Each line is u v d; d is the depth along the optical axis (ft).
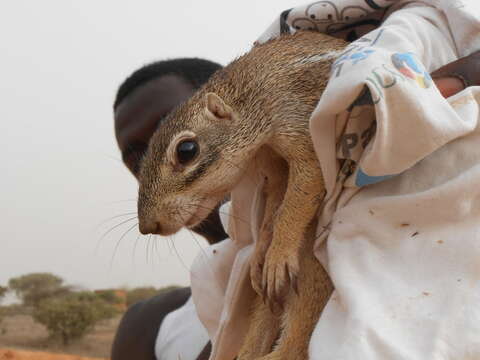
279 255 0.67
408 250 0.55
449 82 0.60
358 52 0.56
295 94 0.72
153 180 0.75
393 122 0.52
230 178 0.74
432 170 0.57
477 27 0.65
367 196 0.60
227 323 0.77
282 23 0.82
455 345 0.47
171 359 0.99
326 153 0.60
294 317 0.70
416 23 0.64
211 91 0.77
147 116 1.11
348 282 0.54
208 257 0.85
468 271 0.51
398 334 0.49
